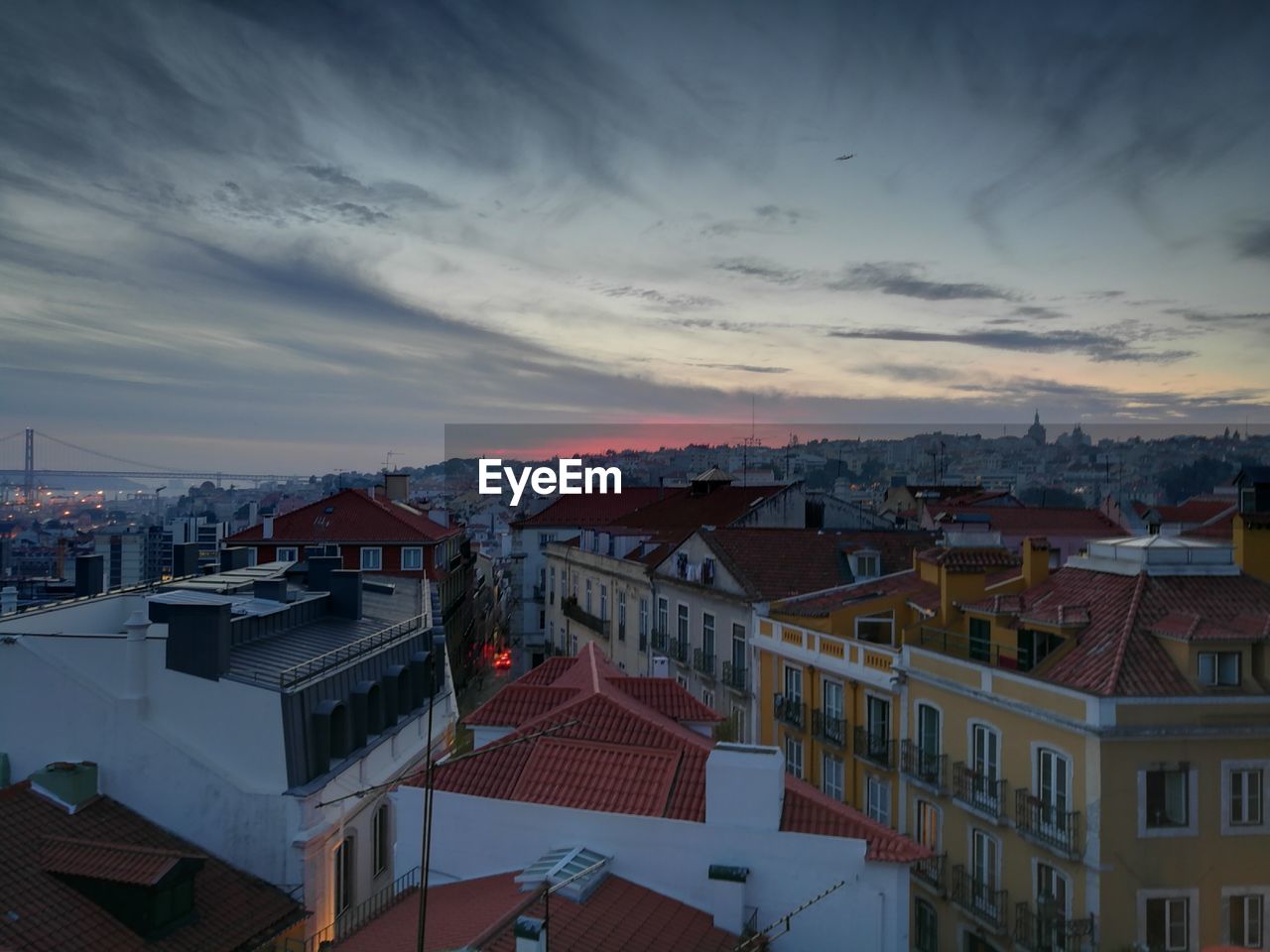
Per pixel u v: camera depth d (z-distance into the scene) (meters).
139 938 16.12
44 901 15.90
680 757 17.30
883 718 29.33
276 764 19.59
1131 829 20.66
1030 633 24.58
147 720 20.05
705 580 41.59
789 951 15.33
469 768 17.67
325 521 57.66
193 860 16.84
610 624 54.69
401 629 29.11
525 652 73.06
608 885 15.50
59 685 20.23
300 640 25.14
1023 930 22.44
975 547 30.61
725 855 15.72
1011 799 23.48
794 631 33.88
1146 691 20.97
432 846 17.00
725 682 38.69
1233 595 23.69
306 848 19.02
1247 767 20.92
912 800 27.53
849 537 42.31
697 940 14.48
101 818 19.05
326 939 19.47
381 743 23.61
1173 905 20.61
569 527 73.81
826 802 16.95
